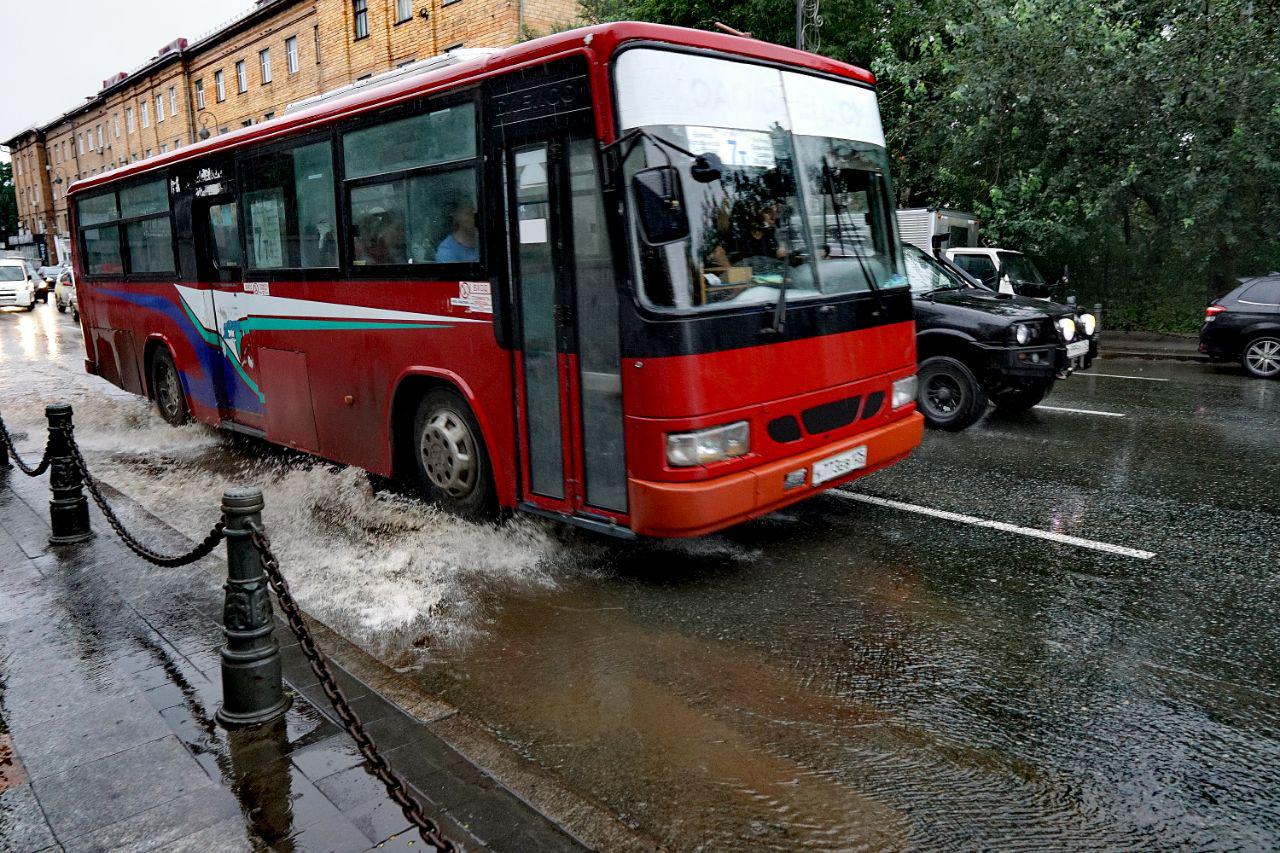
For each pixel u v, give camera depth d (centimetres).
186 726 352
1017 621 460
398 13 2778
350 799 302
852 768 332
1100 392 1185
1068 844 288
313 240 691
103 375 1181
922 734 354
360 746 267
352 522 645
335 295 674
